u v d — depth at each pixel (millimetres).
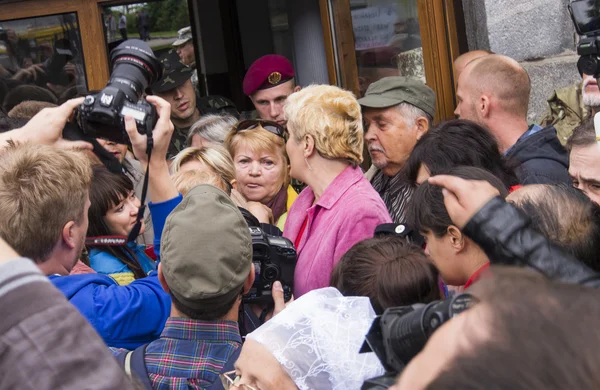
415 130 3383
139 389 859
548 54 4047
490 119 3180
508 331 538
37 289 707
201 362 1848
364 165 4613
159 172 2289
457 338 562
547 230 1576
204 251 1882
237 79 6863
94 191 2568
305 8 5324
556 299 564
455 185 1248
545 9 4016
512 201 1643
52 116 2178
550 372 517
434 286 1950
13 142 2016
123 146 3396
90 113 2201
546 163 2801
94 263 2629
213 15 6699
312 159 2695
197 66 6773
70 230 1958
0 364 684
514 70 3166
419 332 937
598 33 2385
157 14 6387
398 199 3447
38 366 686
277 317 1552
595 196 2145
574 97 3871
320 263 2547
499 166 2447
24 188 1890
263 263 2318
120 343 2174
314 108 2662
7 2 4645
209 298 1859
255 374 1477
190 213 1941
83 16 4715
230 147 3494
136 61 2293
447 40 4195
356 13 4688
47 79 4746
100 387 697
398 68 4426
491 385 519
